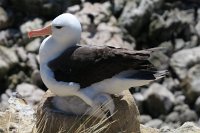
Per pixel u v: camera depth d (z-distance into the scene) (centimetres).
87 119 670
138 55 643
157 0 1784
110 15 1745
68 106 682
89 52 649
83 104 674
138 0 1797
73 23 655
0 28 1752
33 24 1736
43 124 691
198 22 1823
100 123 663
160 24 1759
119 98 699
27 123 775
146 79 641
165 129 816
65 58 651
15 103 816
